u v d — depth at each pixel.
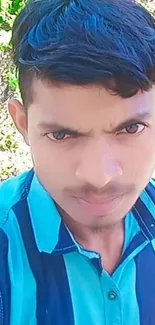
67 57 0.66
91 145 0.69
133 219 0.92
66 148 0.70
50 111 0.68
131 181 0.72
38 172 0.75
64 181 0.72
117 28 0.70
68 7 0.73
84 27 0.69
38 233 0.89
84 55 0.66
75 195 0.73
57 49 0.67
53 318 0.88
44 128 0.70
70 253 0.88
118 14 0.72
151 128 0.71
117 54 0.66
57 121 0.68
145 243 0.92
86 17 0.71
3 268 0.88
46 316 0.88
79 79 0.65
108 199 0.73
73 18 0.71
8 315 0.87
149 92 0.69
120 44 0.68
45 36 0.70
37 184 0.91
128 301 0.90
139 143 0.71
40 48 0.69
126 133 0.70
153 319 0.91
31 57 0.71
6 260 0.88
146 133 0.71
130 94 0.67
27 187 0.93
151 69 0.68
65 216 0.88
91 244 0.89
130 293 0.90
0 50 3.48
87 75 0.65
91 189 0.72
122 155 0.70
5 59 3.53
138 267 0.92
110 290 0.89
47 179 0.74
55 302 0.88
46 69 0.67
